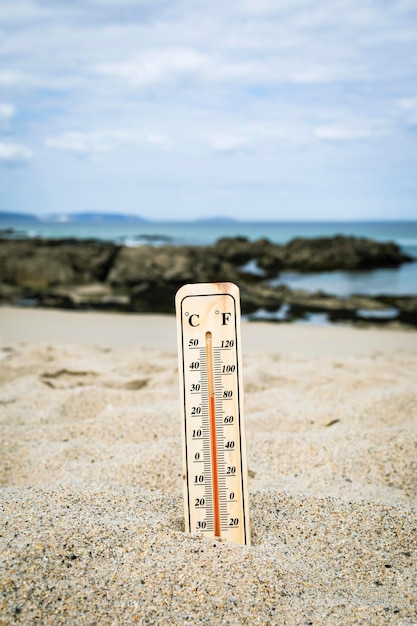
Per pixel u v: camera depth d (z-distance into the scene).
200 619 0.37
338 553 0.46
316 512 0.51
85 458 0.65
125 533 0.43
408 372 1.03
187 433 0.45
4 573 0.38
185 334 0.44
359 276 3.65
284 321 2.05
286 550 0.45
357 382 0.94
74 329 1.73
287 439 0.69
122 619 0.36
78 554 0.41
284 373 1.02
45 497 0.49
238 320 0.44
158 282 3.03
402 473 0.62
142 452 0.64
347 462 0.64
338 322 2.02
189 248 3.35
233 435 0.45
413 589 0.42
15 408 0.80
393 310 2.26
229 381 0.44
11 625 0.35
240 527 0.45
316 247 4.28
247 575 0.41
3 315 1.99
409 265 4.31
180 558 0.41
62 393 0.86
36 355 1.15
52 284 3.01
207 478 0.45
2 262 3.03
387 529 0.49
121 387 0.93
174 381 0.96
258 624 0.37
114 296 2.73
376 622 0.38
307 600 0.39
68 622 0.36
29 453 0.67
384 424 0.74
